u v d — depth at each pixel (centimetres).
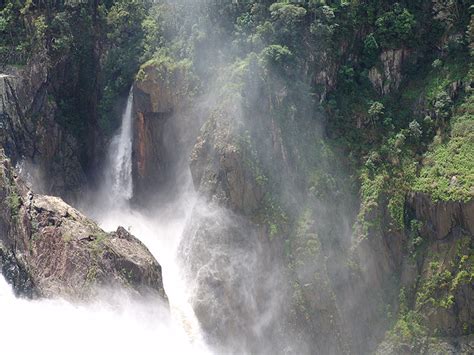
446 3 13988
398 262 13000
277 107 13112
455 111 13438
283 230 12725
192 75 13600
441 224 12781
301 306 12488
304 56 13450
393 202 13012
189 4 13988
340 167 13238
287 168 12988
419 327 12562
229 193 12756
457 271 12538
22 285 10900
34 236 11488
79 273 11231
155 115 13950
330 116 13562
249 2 13638
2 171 11512
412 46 14025
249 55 13150
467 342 12356
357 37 13975
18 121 14100
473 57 13638
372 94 13800
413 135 13438
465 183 12688
